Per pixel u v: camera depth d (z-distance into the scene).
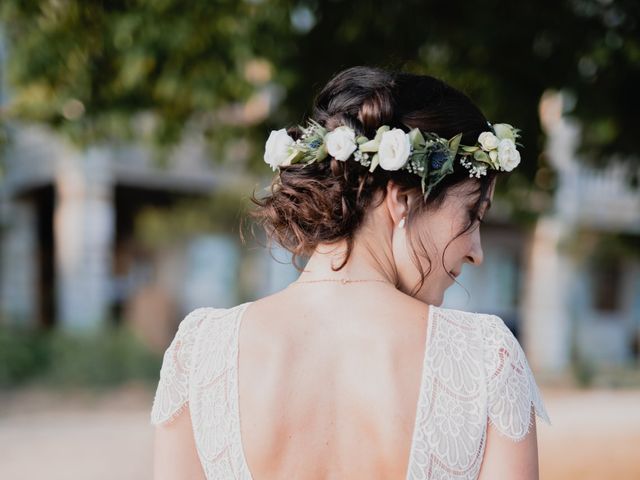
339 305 1.00
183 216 11.21
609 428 7.23
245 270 11.57
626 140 4.30
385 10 4.07
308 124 1.09
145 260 12.46
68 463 5.73
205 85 4.05
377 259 1.04
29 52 3.97
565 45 4.07
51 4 3.76
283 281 11.23
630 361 14.06
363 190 1.02
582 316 14.02
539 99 4.31
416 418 0.92
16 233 11.38
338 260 1.03
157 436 1.06
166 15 3.70
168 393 1.05
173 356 1.06
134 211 12.46
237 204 10.50
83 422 7.28
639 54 3.82
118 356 9.11
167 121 5.02
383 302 1.00
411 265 1.05
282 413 0.96
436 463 0.91
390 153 0.97
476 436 0.92
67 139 4.74
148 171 10.49
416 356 0.95
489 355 0.95
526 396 0.95
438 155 1.00
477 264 1.12
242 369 1.00
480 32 3.88
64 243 10.08
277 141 1.06
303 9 4.09
